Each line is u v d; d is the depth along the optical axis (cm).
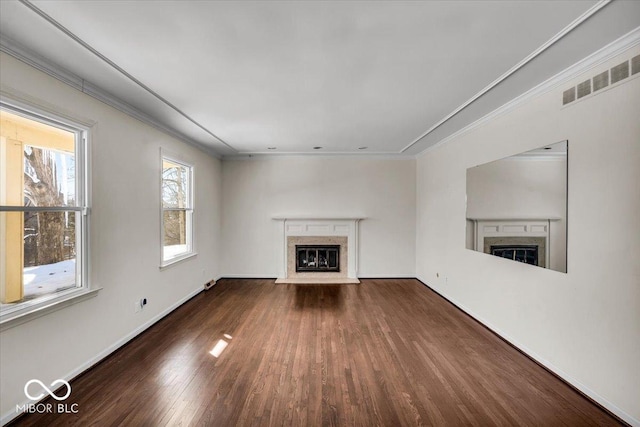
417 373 254
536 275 271
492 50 210
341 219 598
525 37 193
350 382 240
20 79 200
